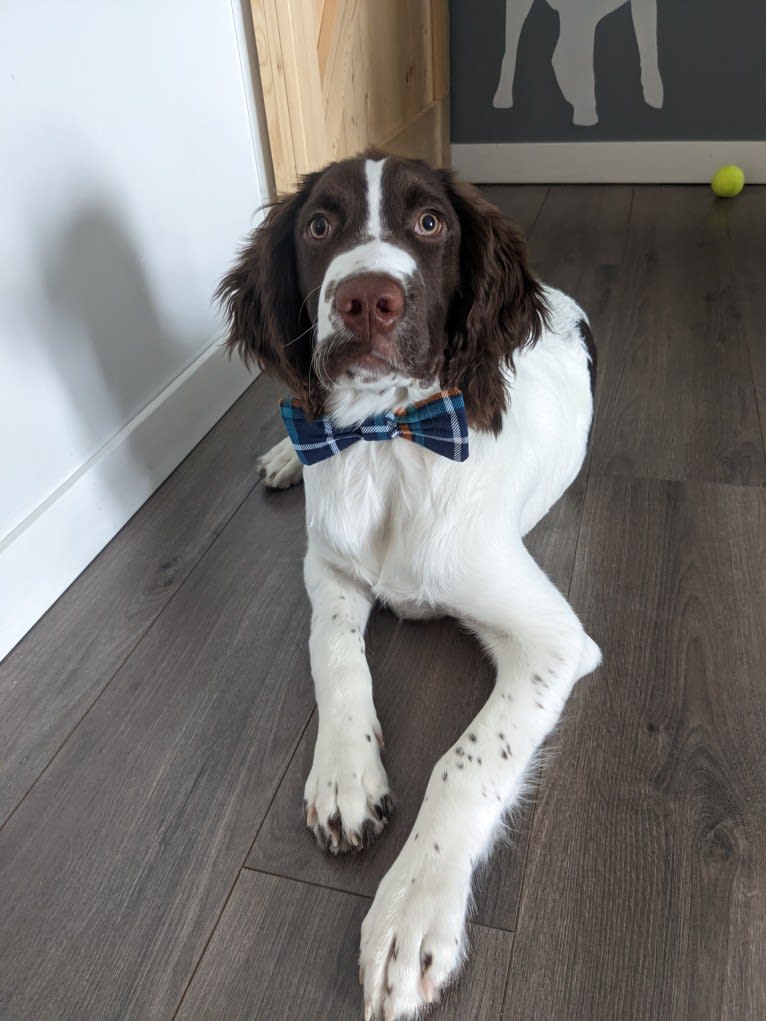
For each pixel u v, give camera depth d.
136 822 1.34
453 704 1.49
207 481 2.18
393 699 1.50
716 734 1.40
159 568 1.88
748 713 1.43
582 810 1.30
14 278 1.62
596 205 4.02
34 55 1.59
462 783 1.23
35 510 1.76
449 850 1.16
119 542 1.97
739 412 2.32
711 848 1.23
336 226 1.32
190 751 1.45
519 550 1.53
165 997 1.11
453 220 1.38
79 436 1.88
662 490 2.01
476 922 1.16
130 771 1.42
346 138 3.12
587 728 1.42
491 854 1.24
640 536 1.86
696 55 3.90
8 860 1.29
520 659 1.39
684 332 2.78
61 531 1.80
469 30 4.10
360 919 1.18
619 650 1.57
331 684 1.41
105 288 1.90
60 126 1.69
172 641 1.68
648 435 2.24
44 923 1.20
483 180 4.46
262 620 1.72
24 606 1.71
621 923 1.15
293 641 1.66
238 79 2.36
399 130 3.64
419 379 1.30
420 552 1.48
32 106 1.60
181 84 2.08
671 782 1.33
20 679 1.62
